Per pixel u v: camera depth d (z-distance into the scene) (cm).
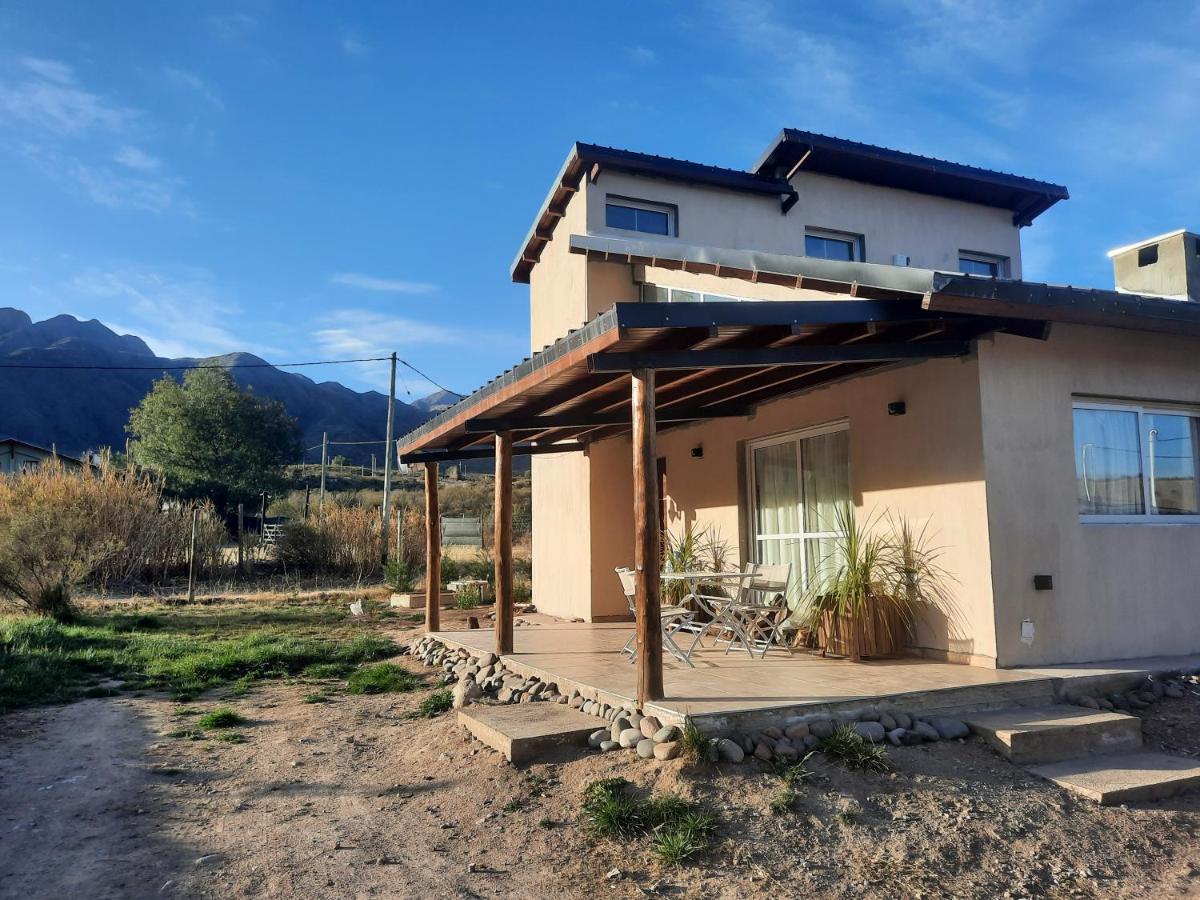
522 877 390
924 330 632
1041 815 440
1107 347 715
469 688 703
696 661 707
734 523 973
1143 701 607
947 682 580
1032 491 663
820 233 1298
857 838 409
